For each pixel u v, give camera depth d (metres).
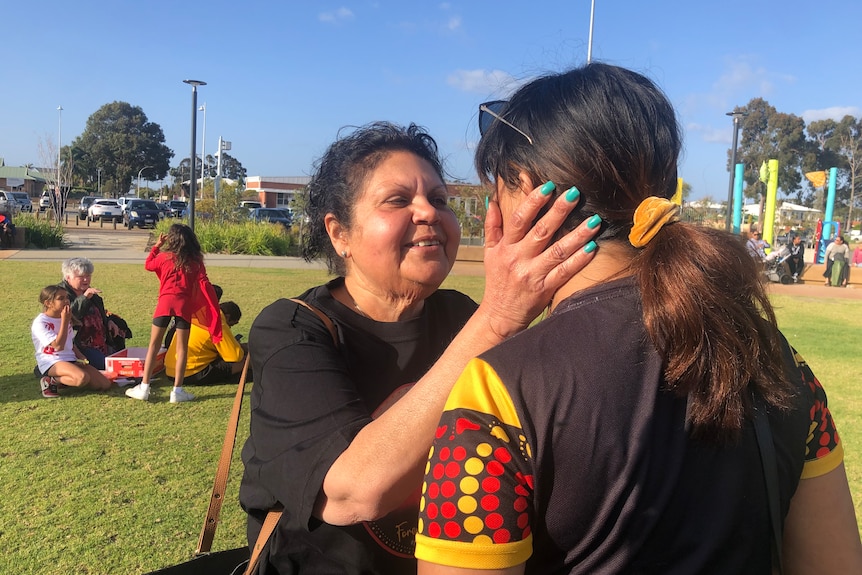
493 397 0.86
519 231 0.97
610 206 0.95
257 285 12.77
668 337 0.85
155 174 98.81
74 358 5.64
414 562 1.37
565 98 0.97
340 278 1.67
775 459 0.91
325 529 1.31
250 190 52.97
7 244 19.75
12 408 5.10
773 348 0.91
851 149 60.62
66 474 3.90
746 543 0.88
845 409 5.69
